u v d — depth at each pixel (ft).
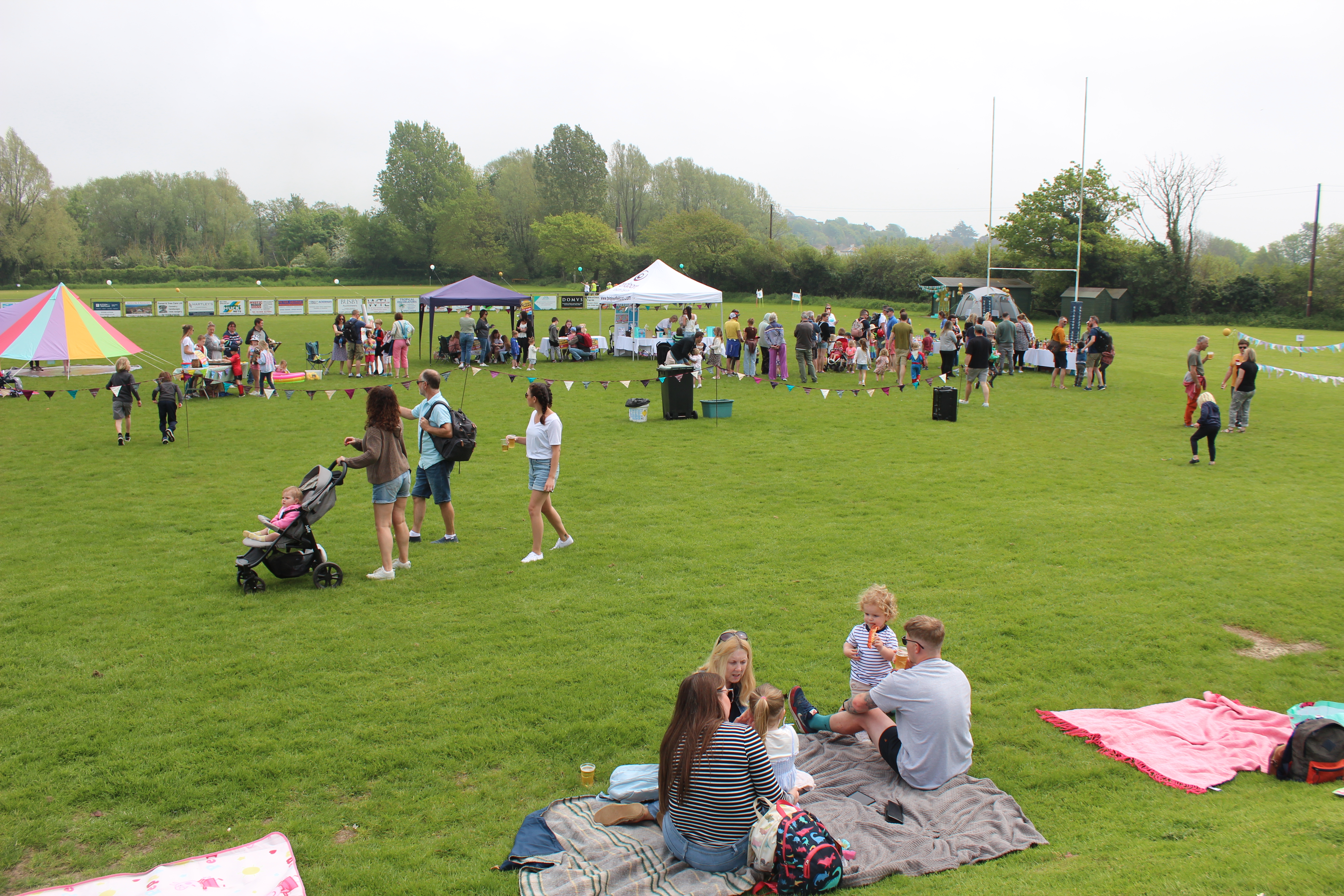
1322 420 60.08
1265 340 139.64
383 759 17.44
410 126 349.41
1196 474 43.27
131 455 47.60
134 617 24.91
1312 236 172.76
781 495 38.99
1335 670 21.89
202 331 130.93
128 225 357.00
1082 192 109.29
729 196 397.80
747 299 246.27
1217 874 12.19
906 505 37.17
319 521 34.68
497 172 410.31
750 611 25.39
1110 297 183.01
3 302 206.49
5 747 17.81
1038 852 14.28
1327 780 16.31
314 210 468.75
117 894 13.05
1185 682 21.15
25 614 25.05
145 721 18.93
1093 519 35.12
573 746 18.04
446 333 127.95
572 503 37.63
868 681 18.98
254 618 24.88
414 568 29.25
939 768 16.34
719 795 13.57
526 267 343.46
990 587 27.35
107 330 64.64
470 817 15.60
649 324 143.74
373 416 27.07
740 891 13.26
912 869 13.78
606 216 355.15
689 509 36.58
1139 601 26.27
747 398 68.08
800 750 17.98
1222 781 16.46
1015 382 79.10
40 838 14.89
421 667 21.70
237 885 13.37
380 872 13.88
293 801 16.10
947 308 183.73
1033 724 19.06
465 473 43.27
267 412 61.98
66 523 34.58
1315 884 11.55
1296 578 28.27
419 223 343.46
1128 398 69.21
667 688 20.56
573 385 75.00
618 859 13.84
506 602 26.13
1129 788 16.43
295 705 19.65
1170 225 185.06
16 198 264.11
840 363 85.30
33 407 63.82
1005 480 41.83
